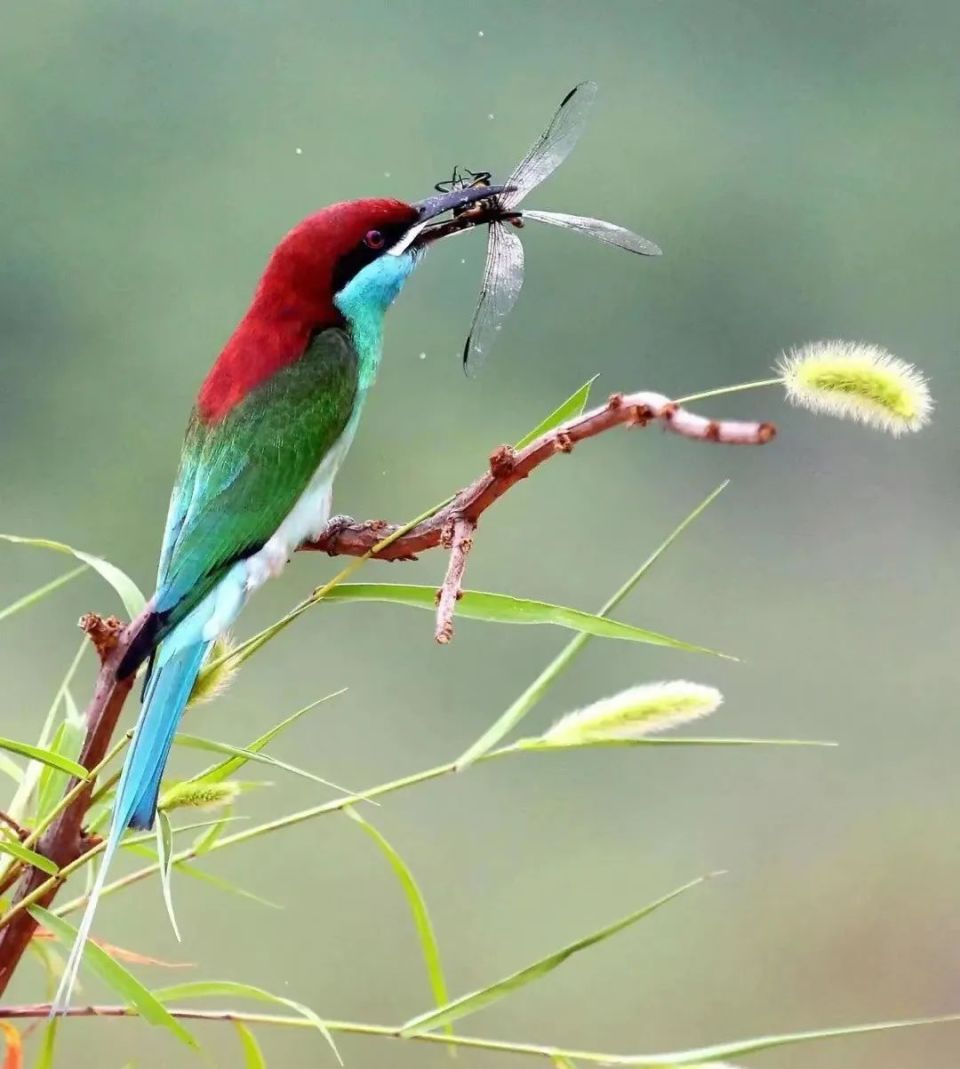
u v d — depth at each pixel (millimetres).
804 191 17844
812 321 17703
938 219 17938
